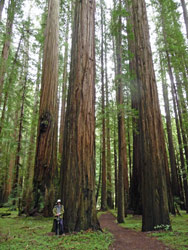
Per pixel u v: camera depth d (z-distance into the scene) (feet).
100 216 47.57
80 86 26.09
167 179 42.78
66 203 22.67
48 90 41.63
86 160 23.97
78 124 24.80
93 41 28.81
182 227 26.02
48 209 36.68
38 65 56.34
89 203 22.79
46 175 38.29
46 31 45.91
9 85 45.60
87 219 22.07
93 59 28.14
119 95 36.47
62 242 17.63
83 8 29.14
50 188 38.09
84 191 22.90
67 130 25.38
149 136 26.94
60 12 61.05
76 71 26.76
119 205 35.17
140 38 30.68
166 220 24.17
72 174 23.36
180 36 47.91
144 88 28.68
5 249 15.43
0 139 43.52
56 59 44.24
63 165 24.57
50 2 47.73
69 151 24.30
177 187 53.06
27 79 53.83
